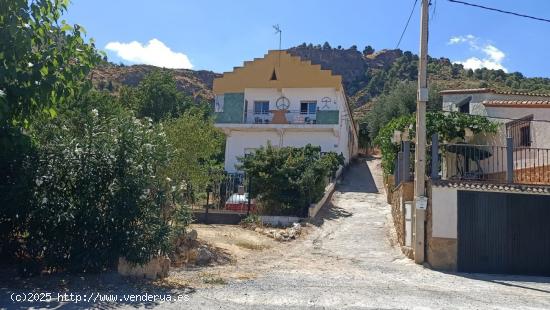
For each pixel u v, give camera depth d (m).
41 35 8.23
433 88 43.12
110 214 8.23
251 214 17.84
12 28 7.30
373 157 45.69
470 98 20.62
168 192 9.22
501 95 19.97
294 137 29.91
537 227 12.34
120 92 43.53
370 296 8.32
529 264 12.19
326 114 29.45
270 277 9.88
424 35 13.09
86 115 9.40
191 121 14.96
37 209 8.04
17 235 8.56
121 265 8.48
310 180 18.66
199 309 6.94
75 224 8.23
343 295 8.30
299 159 18.92
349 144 37.94
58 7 8.48
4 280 7.85
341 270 11.23
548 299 8.80
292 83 30.23
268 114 30.66
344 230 17.08
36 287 7.56
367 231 16.97
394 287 9.31
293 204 18.53
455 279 10.87
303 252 13.80
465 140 19.08
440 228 12.39
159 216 8.83
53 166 8.26
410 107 45.34
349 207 21.64
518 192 12.40
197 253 11.12
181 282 8.73
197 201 18.08
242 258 12.35
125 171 8.42
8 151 8.08
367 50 140.12
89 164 8.35
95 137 8.59
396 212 16.83
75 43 8.48
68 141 8.44
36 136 8.82
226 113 30.94
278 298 7.87
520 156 17.14
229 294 8.00
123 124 8.88
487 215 12.43
